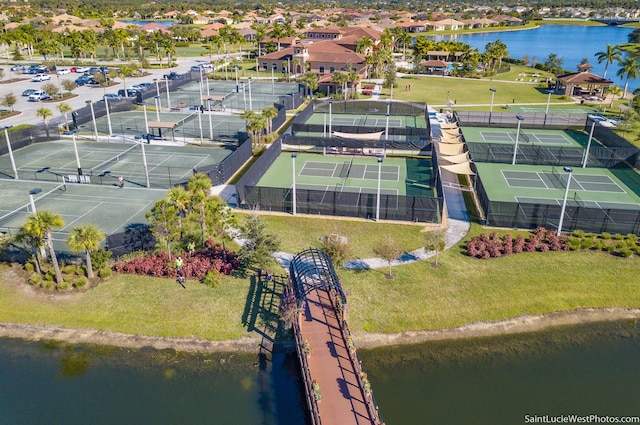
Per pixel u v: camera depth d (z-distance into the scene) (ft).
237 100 300.40
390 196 138.82
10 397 82.12
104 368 88.38
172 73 361.10
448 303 104.99
